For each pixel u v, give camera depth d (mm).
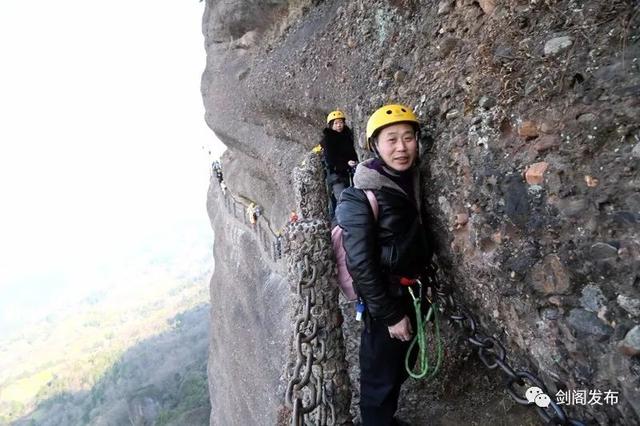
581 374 1790
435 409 3180
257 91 10844
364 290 2141
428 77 3137
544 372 2066
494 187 2104
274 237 10438
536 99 2002
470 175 2266
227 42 14562
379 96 4039
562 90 1905
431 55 3326
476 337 2600
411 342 2490
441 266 2768
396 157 2238
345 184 4961
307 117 8516
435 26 3469
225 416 14320
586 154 1750
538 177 1896
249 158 13242
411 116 2295
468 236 2305
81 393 88188
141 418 51969
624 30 1760
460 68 2678
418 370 3436
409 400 3312
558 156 1848
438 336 2428
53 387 94875
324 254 2566
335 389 2488
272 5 11219
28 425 80438
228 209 16062
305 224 2594
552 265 1834
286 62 9375
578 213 1730
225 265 15508
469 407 3080
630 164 1602
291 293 2707
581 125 1789
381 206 2174
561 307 1818
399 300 2230
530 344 2070
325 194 5410
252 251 12555
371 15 5703
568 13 2039
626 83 1690
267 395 8328
